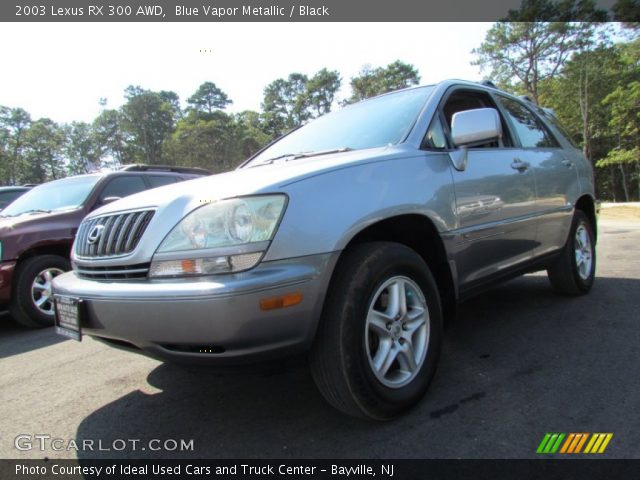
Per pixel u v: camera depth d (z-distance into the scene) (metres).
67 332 2.32
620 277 5.03
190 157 64.12
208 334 1.83
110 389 2.92
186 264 1.91
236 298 1.79
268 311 1.85
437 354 2.46
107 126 85.00
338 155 2.61
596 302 4.04
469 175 2.81
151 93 83.50
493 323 3.65
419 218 2.46
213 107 75.00
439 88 3.10
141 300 1.92
